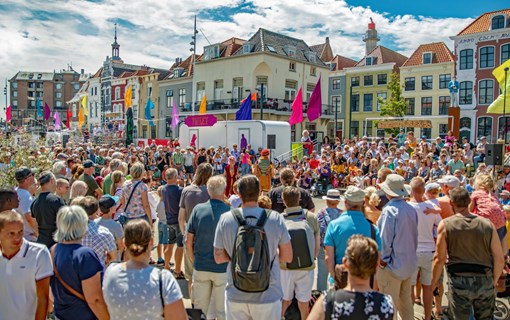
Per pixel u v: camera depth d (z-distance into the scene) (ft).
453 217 12.89
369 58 146.82
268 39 121.90
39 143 36.29
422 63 131.95
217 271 13.14
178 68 143.23
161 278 8.52
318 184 52.54
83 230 10.10
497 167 32.04
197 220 13.32
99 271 9.80
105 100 182.91
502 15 110.22
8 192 13.16
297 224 13.82
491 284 12.37
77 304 9.66
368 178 45.37
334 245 13.05
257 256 10.25
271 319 10.50
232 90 122.52
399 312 14.15
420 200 15.85
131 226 8.71
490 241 12.39
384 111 129.29
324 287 17.51
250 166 52.26
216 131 70.23
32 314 10.02
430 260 15.35
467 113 116.37
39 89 359.87
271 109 114.93
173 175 20.24
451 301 12.76
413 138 56.54
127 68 185.26
